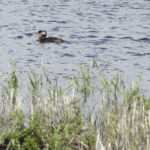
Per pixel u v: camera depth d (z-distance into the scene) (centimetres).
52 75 5425
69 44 7769
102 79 3984
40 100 3491
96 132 3052
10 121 3209
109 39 8212
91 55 6881
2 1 12775
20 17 10400
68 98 3450
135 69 5931
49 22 9931
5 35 8381
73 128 2964
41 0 13088
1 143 2850
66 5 12275
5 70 5653
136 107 3203
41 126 2950
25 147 2828
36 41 7956
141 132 2981
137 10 11625
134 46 7625
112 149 2958
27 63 6197
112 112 3272
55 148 2814
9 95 3672
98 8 11844
